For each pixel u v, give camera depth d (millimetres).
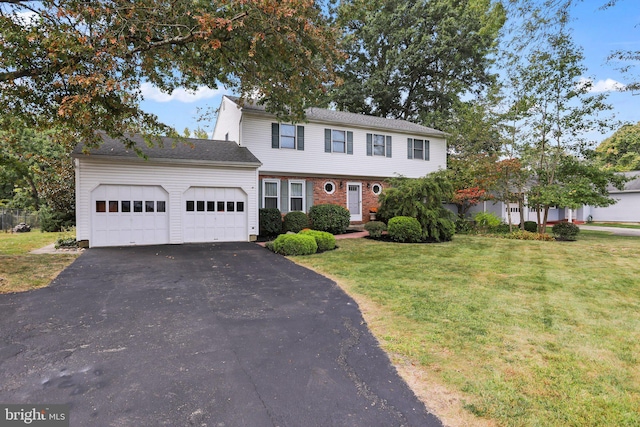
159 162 11062
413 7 23219
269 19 7285
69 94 7527
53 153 20500
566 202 13203
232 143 14023
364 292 5766
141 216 11008
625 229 19047
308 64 8664
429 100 26016
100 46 6996
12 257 8625
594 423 2357
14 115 7863
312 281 6551
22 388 2748
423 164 18062
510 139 14898
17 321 4281
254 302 5211
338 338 3848
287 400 2613
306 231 11023
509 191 15430
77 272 7066
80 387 2768
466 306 4984
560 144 13875
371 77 24625
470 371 3080
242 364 3197
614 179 13719
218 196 12008
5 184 24078
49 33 6473
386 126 16859
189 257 8992
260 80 9398
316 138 15391
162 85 9719
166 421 2338
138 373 3004
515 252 10281
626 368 3143
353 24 24547
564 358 3336
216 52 8555
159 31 8180
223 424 2314
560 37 7457
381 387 2818
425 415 2445
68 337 3797
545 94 13445
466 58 23047
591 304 5129
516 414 2451
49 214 18031
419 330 4066
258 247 10875
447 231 12883
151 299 5301
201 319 4430
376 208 16750
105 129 8516
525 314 4645
